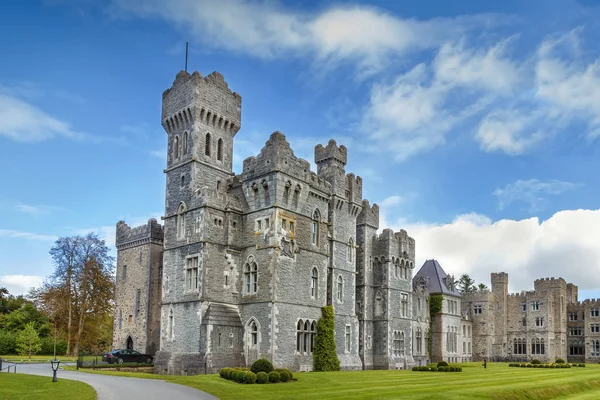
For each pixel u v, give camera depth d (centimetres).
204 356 4847
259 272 5206
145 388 3325
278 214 5216
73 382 3469
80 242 7731
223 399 2969
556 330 11288
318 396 3086
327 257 5812
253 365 4284
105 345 9575
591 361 11162
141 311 6481
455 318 9881
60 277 7612
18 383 3259
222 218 5338
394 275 7412
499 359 11400
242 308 5253
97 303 7631
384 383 3962
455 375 5109
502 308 11606
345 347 6025
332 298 5956
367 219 7269
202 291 5016
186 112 5575
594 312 11356
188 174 5469
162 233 6681
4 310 9800
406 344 7475
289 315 5172
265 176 5341
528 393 3709
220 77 5825
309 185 5669
